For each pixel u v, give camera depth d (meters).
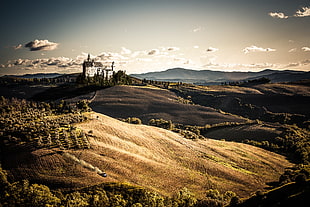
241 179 95.44
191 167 98.94
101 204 57.66
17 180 65.75
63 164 74.31
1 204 56.38
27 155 76.00
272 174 109.88
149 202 59.91
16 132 89.25
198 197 73.38
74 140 90.38
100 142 95.44
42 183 65.38
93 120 122.75
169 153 110.44
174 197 68.56
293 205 40.25
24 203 56.62
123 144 101.56
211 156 118.31
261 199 49.69
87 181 67.81
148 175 80.75
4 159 73.94
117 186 66.19
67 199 58.06
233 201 56.72
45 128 96.00
